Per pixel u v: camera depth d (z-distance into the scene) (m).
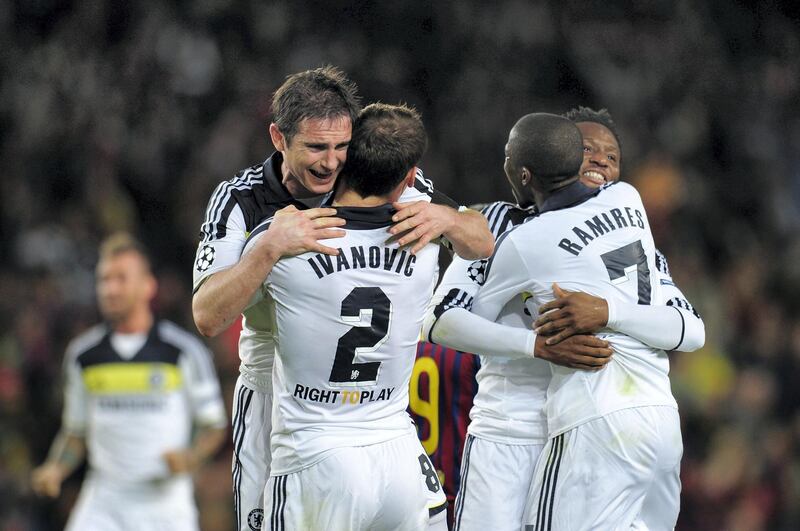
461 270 13.98
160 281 38.25
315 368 12.36
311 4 48.28
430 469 13.38
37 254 38.88
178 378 24.23
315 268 12.09
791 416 32.72
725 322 36.97
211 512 30.05
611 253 13.41
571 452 13.16
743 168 46.28
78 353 24.17
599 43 49.09
